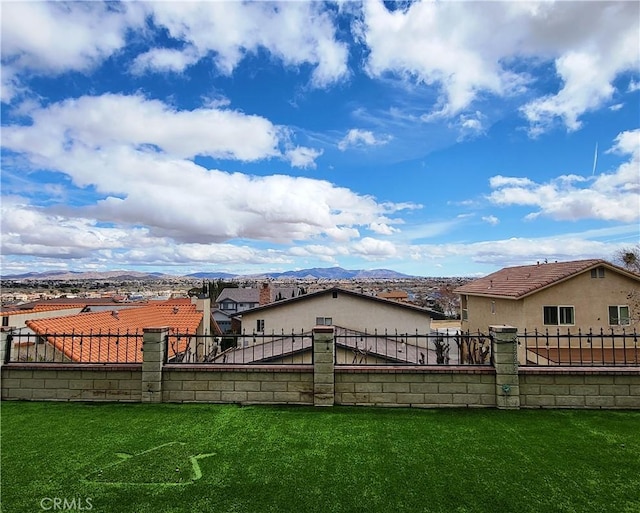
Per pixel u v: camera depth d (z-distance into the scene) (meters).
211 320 25.31
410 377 7.07
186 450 5.21
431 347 18.56
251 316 21.09
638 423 6.23
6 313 16.84
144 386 7.21
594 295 18.33
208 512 3.88
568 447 5.35
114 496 4.13
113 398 7.30
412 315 20.19
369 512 3.88
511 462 4.90
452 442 5.49
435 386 7.04
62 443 5.42
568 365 7.11
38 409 6.85
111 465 4.79
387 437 5.66
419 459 4.97
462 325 26.78
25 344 10.82
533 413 6.69
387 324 20.12
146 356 7.25
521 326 18.38
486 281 25.08
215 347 12.03
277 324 20.77
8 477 4.50
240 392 7.21
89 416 6.50
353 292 20.38
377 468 4.74
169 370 7.28
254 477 4.52
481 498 4.12
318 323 20.44
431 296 63.59
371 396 7.10
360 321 20.22
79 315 13.88
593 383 6.91
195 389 7.25
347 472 4.64
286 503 4.03
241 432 5.84
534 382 6.96
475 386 7.01
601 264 18.23
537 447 5.34
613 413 6.68
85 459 4.95
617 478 4.53
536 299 18.36
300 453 5.13
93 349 11.42
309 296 20.55
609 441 5.55
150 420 6.32
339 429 5.96
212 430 5.91
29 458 4.96
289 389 7.18
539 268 22.11
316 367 7.11
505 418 6.45
